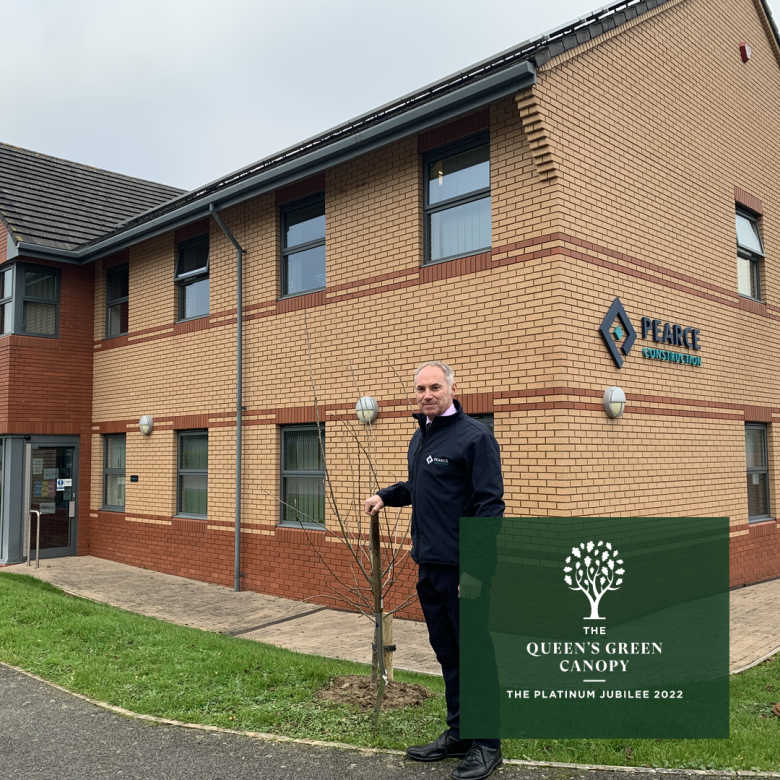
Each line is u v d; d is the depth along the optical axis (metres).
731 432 9.74
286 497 9.93
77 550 13.46
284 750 4.19
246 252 10.59
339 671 5.62
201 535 11.02
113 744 4.35
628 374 7.90
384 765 3.96
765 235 11.06
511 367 7.41
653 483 8.16
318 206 9.80
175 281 11.95
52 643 6.54
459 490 3.80
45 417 13.16
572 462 7.03
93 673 5.64
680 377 8.80
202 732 4.49
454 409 3.95
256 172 9.96
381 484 8.60
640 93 8.61
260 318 10.30
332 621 8.27
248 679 5.38
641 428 8.05
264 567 10.02
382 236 8.77
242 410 10.49
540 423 7.14
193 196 11.02
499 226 7.63
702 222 9.55
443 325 8.05
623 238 8.06
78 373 13.64
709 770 3.84
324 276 9.71
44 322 13.37
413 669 6.14
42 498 13.16
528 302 7.32
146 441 12.30
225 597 9.76
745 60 10.91
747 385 10.20
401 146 8.62
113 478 13.37
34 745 4.36
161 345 12.09
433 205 8.35
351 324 9.07
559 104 7.32
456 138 8.07
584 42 7.59
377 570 4.89
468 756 3.76
